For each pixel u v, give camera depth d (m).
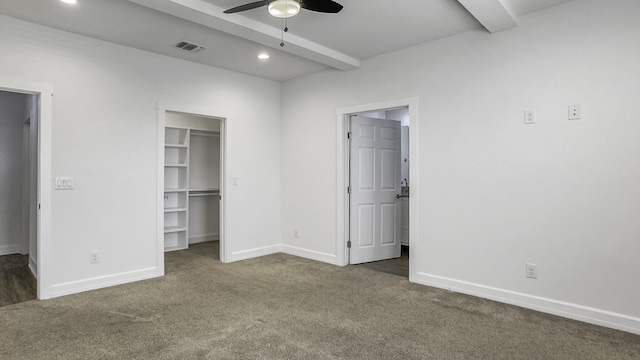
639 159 2.71
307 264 4.73
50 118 3.43
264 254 5.25
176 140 6.05
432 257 3.84
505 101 3.34
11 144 5.26
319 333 2.70
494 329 2.77
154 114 4.17
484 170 3.47
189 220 6.30
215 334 2.67
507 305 3.27
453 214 3.68
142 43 3.88
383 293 3.60
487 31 3.44
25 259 4.95
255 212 5.16
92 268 3.71
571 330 2.76
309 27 3.48
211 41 3.84
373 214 4.93
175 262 4.84
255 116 5.15
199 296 3.49
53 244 3.47
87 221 3.68
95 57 3.74
